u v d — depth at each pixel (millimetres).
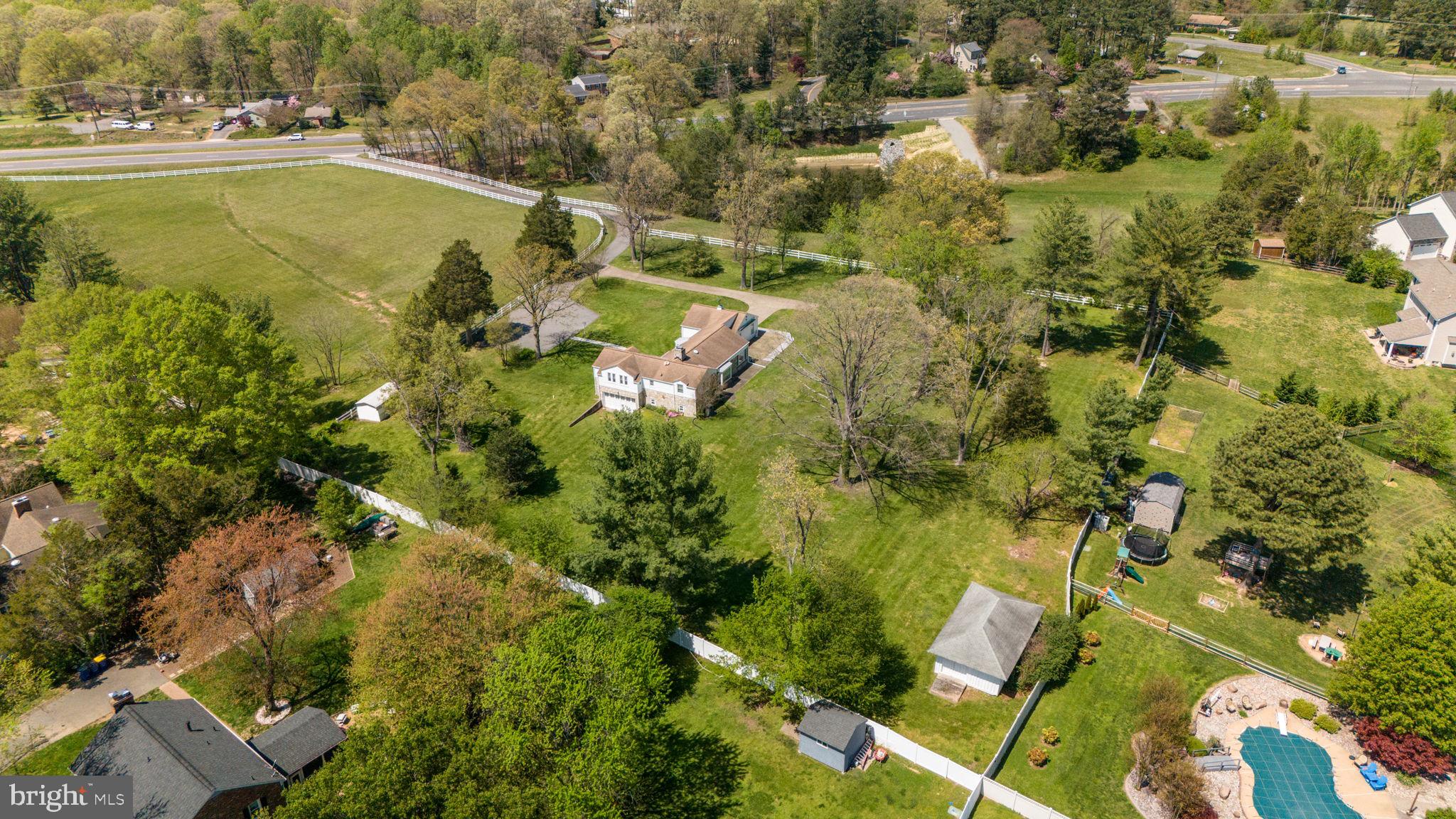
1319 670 58594
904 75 197750
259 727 55219
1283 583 66312
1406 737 51188
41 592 58406
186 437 71688
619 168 128750
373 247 135125
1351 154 135625
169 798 44375
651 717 53125
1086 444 72250
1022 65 188875
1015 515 74812
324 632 62750
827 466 82250
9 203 119500
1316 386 93562
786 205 137125
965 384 79875
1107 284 105062
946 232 102812
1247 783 50750
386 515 76438
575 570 61500
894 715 55750
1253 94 165500
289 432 77375
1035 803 47500
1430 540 57969
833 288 93625
